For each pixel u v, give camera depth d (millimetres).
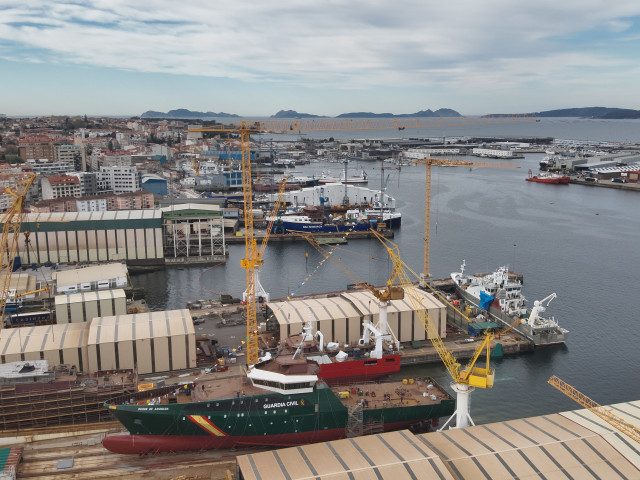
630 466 86812
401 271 172125
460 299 196875
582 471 85688
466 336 164750
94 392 112938
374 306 157750
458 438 95500
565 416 103188
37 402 109875
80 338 134625
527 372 146125
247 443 108688
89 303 162750
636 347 162125
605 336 170125
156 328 138375
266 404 107125
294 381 106625
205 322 170875
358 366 137000
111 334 135000
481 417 123312
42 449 106000
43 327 140375
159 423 103438
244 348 150125
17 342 131750
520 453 89562
